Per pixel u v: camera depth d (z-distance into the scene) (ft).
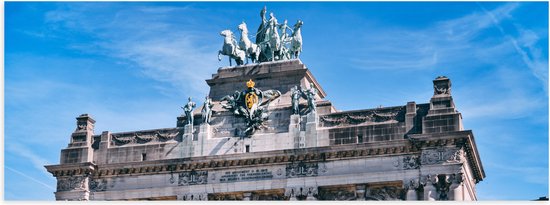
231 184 297.12
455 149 278.67
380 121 291.58
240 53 322.55
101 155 311.88
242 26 326.44
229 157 298.15
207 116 308.81
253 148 300.20
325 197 290.15
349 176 286.46
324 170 289.94
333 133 293.23
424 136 279.90
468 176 291.58
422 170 279.90
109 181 308.40
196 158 300.40
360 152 287.28
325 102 300.81
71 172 309.22
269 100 306.76
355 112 295.07
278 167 294.66
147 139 311.47
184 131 308.40
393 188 285.43
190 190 299.79
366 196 286.25
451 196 274.16
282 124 301.02
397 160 284.41
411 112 288.51
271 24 327.67
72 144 313.73
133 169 306.14
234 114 306.96
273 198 294.87
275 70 312.50
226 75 317.22
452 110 283.18
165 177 304.09
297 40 322.96
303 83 310.04
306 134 295.48
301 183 290.35
